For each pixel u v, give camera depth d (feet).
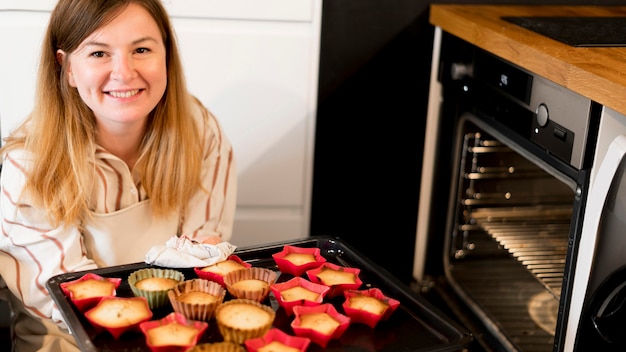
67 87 4.87
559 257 6.43
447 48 6.73
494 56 5.91
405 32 6.93
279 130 7.04
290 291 4.10
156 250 4.42
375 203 7.48
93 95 4.73
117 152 5.13
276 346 3.65
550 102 5.18
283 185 7.23
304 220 7.38
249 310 3.86
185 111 5.24
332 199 7.41
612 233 4.81
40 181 4.83
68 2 4.67
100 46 4.64
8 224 4.93
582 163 4.90
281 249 4.64
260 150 7.09
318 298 4.01
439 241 7.27
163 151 5.15
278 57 6.78
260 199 7.25
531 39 5.52
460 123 6.68
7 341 6.71
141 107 4.80
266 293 4.05
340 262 4.59
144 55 4.77
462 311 6.84
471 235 7.13
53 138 4.87
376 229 7.57
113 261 5.16
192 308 3.82
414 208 7.54
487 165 6.86
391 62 7.00
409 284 7.50
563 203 6.82
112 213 5.05
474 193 6.95
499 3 6.97
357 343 3.76
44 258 4.95
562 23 6.13
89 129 4.93
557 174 5.22
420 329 3.89
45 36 4.84
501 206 7.02
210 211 5.51
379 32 6.89
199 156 5.36
